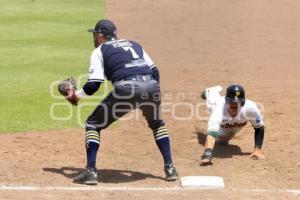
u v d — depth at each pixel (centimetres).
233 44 5400
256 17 6588
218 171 2370
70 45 5178
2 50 4916
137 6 7125
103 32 2252
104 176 2311
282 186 2194
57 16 6506
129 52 2219
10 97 3503
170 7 7081
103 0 7469
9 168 2361
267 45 5356
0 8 6850
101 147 2681
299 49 5197
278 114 3192
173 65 4581
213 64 4606
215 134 2459
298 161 2494
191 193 2098
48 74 4112
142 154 2603
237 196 2069
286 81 4016
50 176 2286
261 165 2445
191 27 6138
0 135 2780
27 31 5750
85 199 2025
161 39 5619
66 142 2727
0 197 2033
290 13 6756
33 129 2897
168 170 2248
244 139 2802
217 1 7406
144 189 2142
